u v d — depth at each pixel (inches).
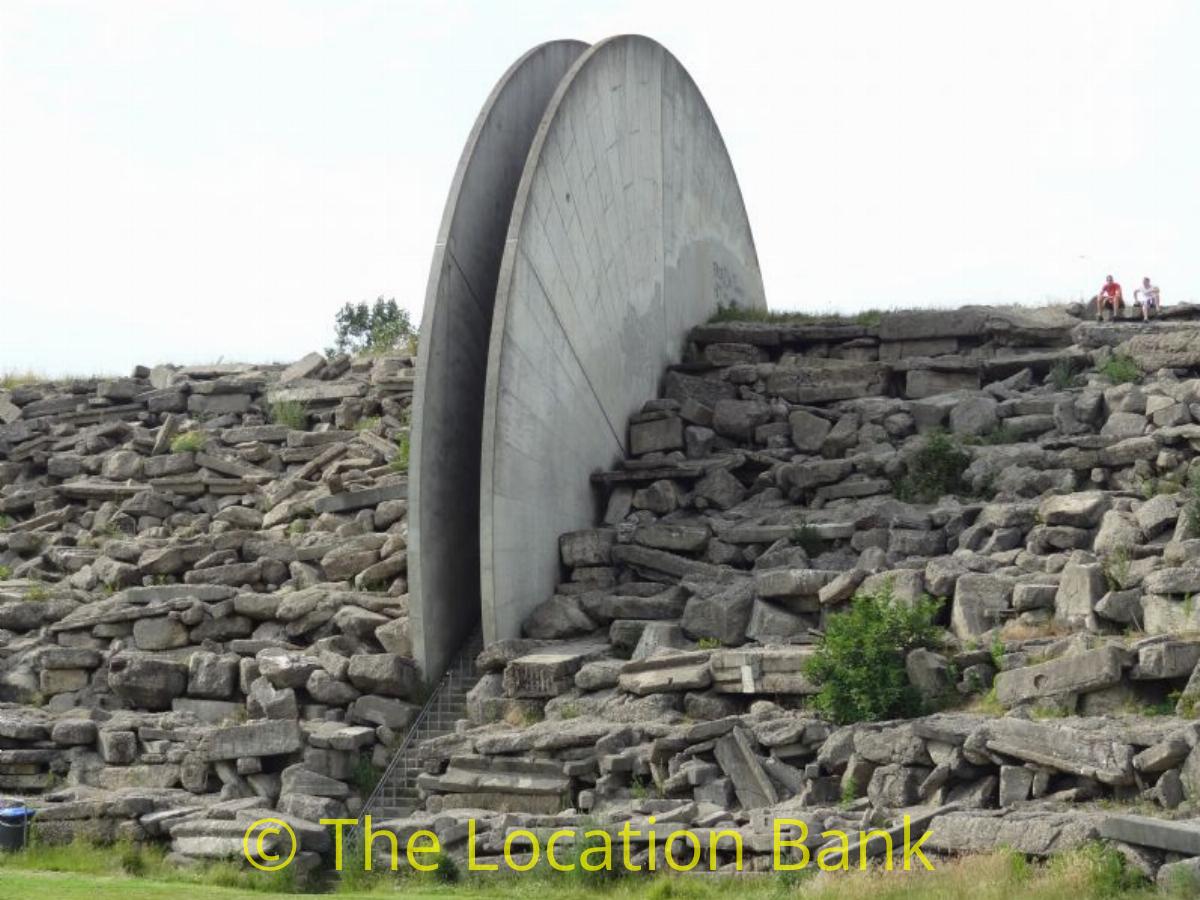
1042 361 1448.1
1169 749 804.0
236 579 1282.0
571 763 984.3
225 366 1756.9
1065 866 748.6
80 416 1670.8
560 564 1278.3
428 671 1160.8
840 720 948.6
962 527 1193.4
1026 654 964.0
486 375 1295.5
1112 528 1083.9
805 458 1390.3
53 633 1222.3
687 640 1133.1
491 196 1307.8
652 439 1439.5
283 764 1048.8
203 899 815.7
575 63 1347.2
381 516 1338.6
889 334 1530.5
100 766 1075.9
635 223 1481.3
